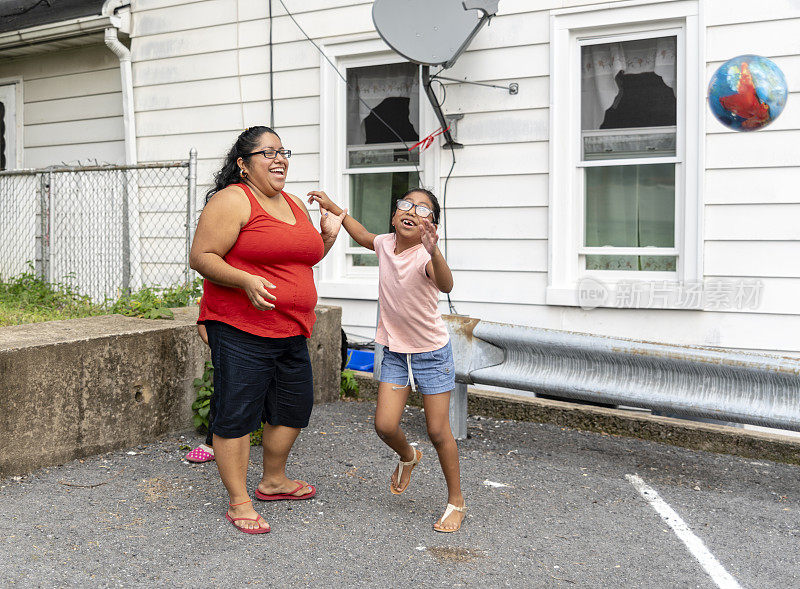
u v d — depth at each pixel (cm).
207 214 367
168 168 832
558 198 693
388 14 657
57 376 451
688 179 644
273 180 379
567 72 684
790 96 608
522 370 508
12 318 630
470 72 726
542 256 704
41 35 931
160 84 896
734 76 620
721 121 629
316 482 446
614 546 365
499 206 720
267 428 406
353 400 656
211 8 860
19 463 434
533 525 389
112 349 481
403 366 384
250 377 373
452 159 741
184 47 878
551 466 487
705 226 639
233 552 347
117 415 487
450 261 745
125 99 904
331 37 794
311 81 811
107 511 390
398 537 370
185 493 420
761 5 614
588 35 682
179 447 501
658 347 457
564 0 681
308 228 392
